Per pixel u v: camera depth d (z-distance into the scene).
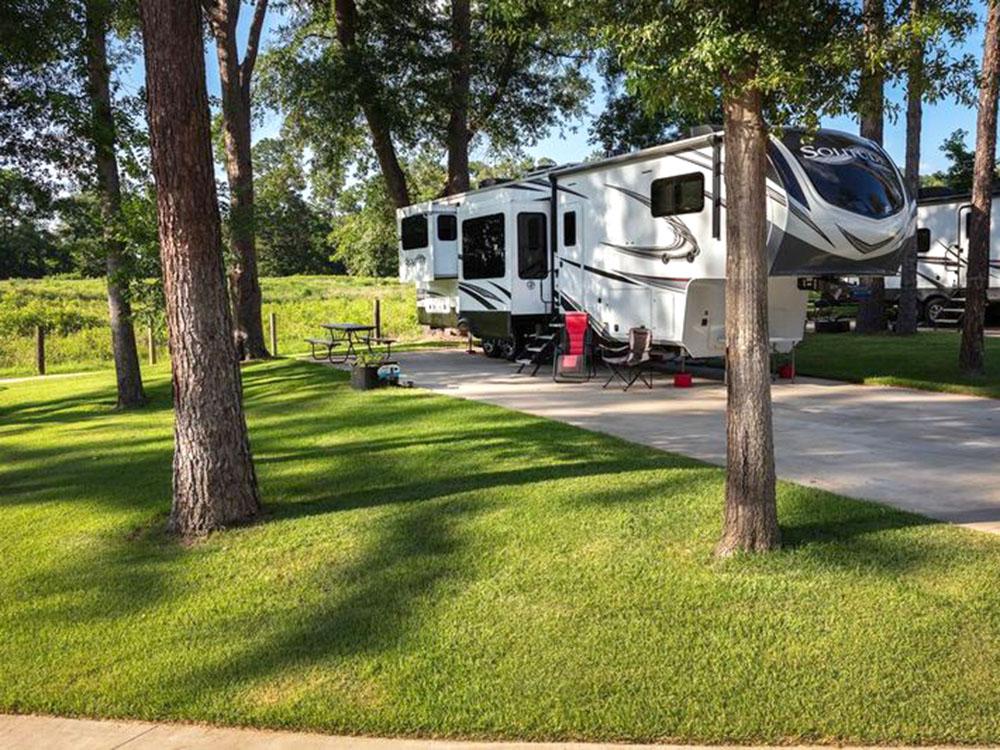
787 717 2.91
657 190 10.89
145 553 4.93
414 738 2.94
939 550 4.35
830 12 4.05
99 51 10.57
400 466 6.75
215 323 5.26
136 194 11.15
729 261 4.30
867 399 9.72
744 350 4.30
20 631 3.91
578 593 3.98
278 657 3.52
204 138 5.16
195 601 4.15
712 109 4.33
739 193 4.19
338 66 17.61
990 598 3.73
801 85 3.83
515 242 13.38
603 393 10.66
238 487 5.37
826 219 9.37
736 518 4.40
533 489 5.78
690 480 5.86
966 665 3.18
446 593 4.06
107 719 3.17
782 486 5.71
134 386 11.94
